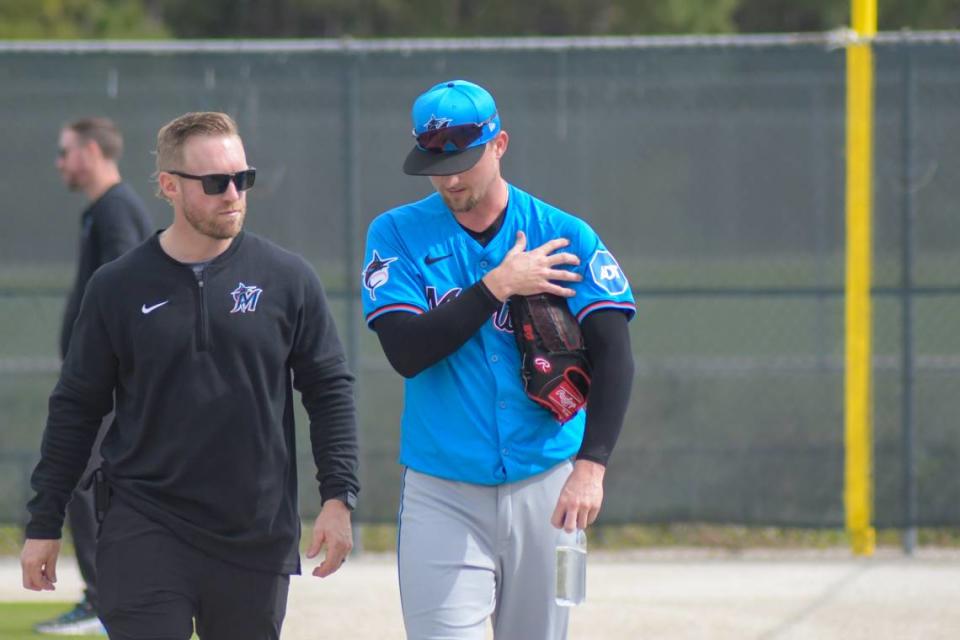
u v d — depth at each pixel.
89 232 22.45
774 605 25.11
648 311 29.00
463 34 101.12
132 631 14.29
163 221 29.20
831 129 28.44
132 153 29.17
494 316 14.74
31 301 29.39
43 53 29.06
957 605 25.03
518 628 15.27
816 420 28.70
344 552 15.03
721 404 28.89
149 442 14.39
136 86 29.12
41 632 23.27
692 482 28.95
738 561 28.64
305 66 29.03
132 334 14.24
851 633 23.25
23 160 29.25
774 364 28.75
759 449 28.86
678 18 94.88
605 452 14.34
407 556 14.84
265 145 29.06
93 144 22.50
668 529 30.23
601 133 28.84
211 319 14.27
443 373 14.80
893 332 28.44
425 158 14.33
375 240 15.07
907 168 28.23
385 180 29.05
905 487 28.47
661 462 28.98
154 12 108.50
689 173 28.80
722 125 28.67
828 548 29.45
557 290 14.57
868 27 28.55
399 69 28.94
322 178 29.08
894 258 28.36
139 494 14.38
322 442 15.13
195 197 14.16
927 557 28.70
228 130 14.34
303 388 15.20
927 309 28.33
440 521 14.77
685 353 28.94
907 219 28.30
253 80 29.06
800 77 28.47
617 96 28.78
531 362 14.59
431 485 14.88
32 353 29.41
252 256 14.62
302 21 109.56
